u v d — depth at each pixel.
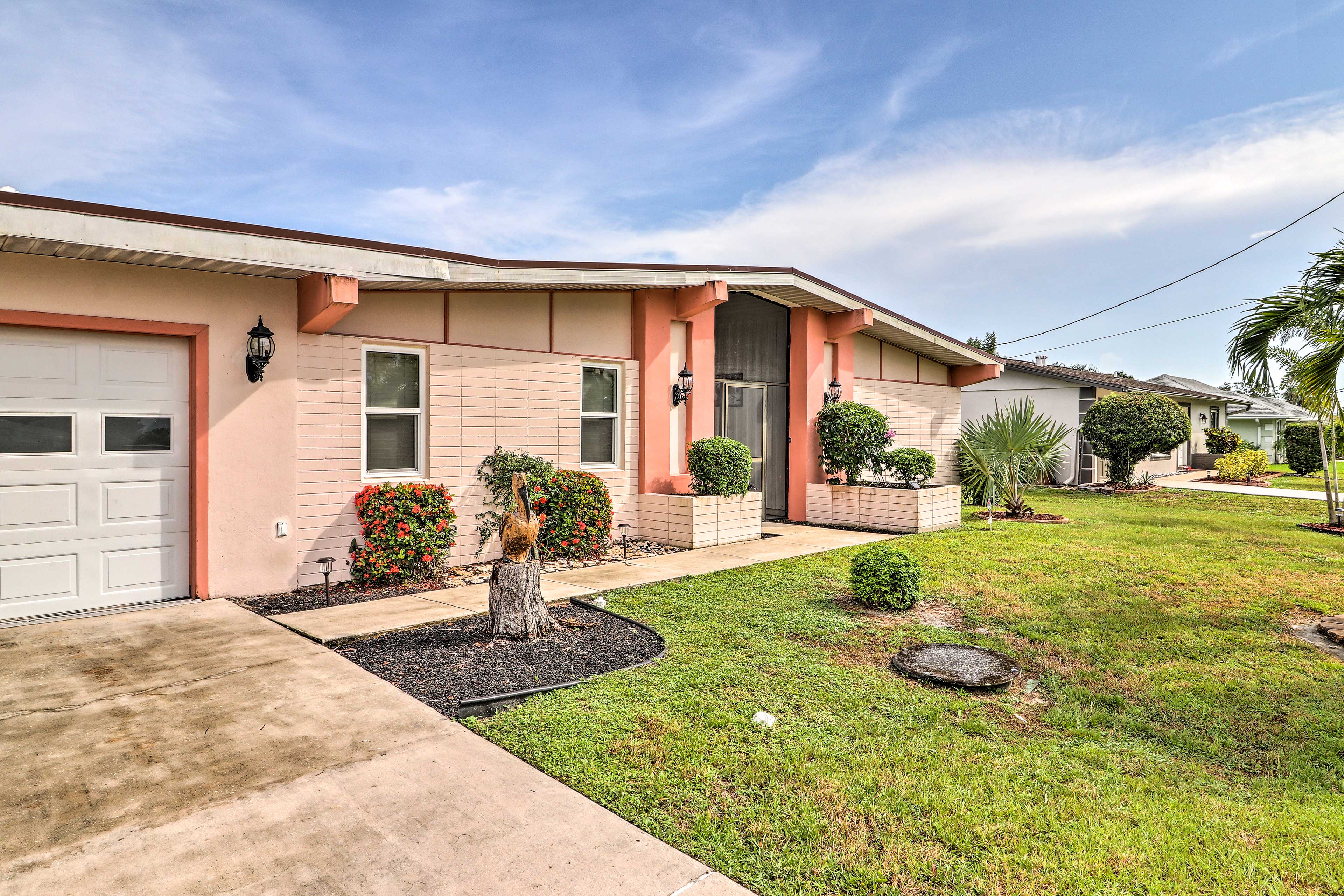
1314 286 6.62
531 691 4.23
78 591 5.87
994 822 2.91
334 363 7.15
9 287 5.36
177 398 6.32
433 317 7.96
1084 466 22.08
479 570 7.93
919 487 11.79
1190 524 12.44
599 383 9.87
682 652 5.05
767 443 13.02
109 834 2.68
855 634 5.61
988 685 4.45
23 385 5.58
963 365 16.42
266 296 6.66
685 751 3.47
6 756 3.31
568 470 9.12
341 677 4.40
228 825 2.75
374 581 7.22
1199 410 29.83
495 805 2.94
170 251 5.32
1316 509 14.97
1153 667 4.97
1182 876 2.55
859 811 2.97
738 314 12.81
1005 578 7.67
